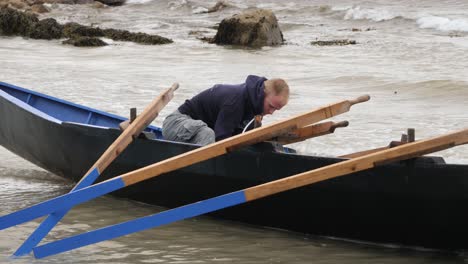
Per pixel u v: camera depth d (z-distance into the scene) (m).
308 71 48.97
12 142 25.83
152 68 50.03
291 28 76.81
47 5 103.06
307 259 17.92
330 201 18.77
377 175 18.00
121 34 66.44
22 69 47.94
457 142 16.98
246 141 18.44
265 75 47.56
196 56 56.88
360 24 80.19
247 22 62.97
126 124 21.45
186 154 18.27
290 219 19.58
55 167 24.38
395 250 18.56
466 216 17.45
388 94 40.94
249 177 19.48
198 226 20.30
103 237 17.42
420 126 32.66
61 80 43.75
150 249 18.56
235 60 54.62
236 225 20.41
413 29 74.19
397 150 17.16
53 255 18.05
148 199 21.91
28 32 68.31
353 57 55.59
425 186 17.55
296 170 18.77
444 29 73.19
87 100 37.69
